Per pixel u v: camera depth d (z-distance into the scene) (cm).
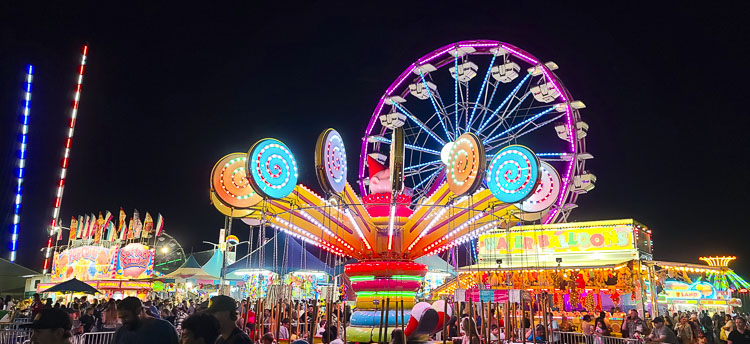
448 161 1167
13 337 1541
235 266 2820
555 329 1612
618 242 2373
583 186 2895
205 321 470
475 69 2991
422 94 3141
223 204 1195
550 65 2948
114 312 1459
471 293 1193
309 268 2802
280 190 1073
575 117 2914
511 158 1134
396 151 1150
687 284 3356
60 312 489
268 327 1428
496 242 2559
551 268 2345
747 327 1325
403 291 1245
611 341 1476
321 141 1087
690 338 1675
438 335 1444
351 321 1239
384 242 1305
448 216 1280
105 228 4244
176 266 4322
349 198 1241
